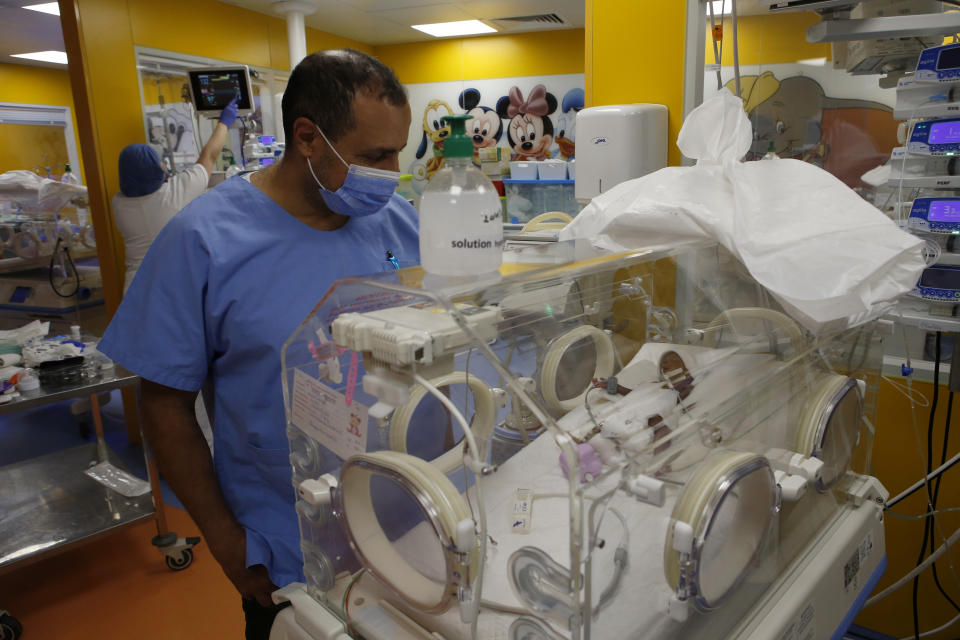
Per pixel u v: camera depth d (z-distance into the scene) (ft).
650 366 3.23
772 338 3.20
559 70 15.87
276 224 3.67
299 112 3.34
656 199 3.41
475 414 2.58
